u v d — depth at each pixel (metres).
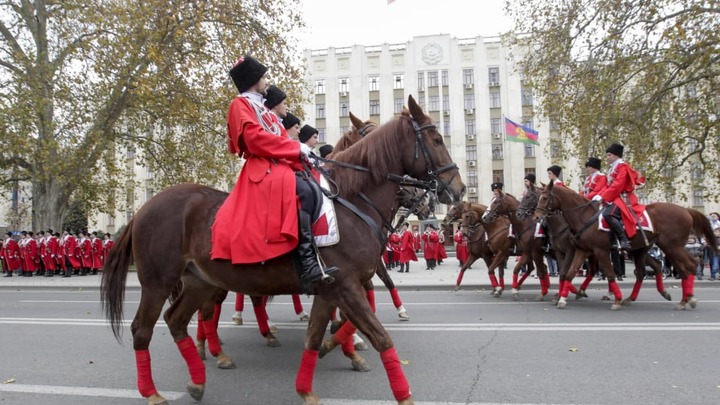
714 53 14.70
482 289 13.58
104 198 27.64
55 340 7.02
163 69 17.92
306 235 3.68
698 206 38.38
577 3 17.20
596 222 9.12
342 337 4.99
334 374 5.15
